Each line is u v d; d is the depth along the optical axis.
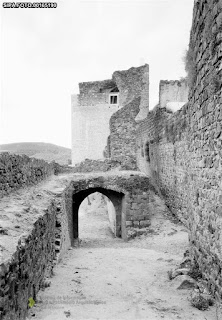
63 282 6.24
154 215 13.66
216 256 4.70
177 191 12.23
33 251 4.63
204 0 5.06
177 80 16.20
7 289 3.03
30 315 4.21
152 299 5.29
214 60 4.65
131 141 23.92
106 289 5.89
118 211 15.88
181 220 11.94
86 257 9.17
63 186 10.73
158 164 15.45
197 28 5.64
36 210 5.89
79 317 4.41
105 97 30.14
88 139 29.81
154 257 8.95
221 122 4.42
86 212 22.91
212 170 4.93
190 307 4.80
